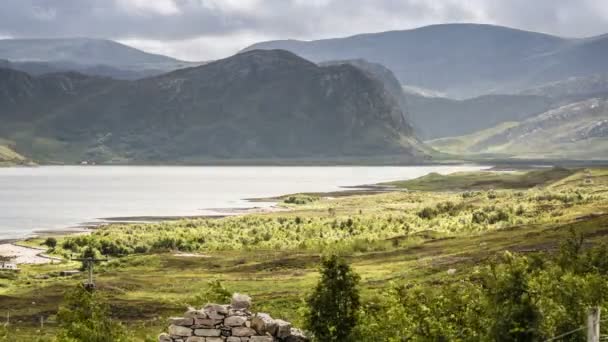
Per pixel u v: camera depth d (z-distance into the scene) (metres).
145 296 110.62
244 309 41.16
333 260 45.16
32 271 154.62
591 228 120.06
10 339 80.00
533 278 51.84
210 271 140.75
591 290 49.12
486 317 44.03
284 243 178.00
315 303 44.44
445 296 47.62
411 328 43.97
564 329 44.25
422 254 130.00
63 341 49.25
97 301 53.94
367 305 48.62
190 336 40.03
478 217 182.88
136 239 190.62
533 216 175.88
